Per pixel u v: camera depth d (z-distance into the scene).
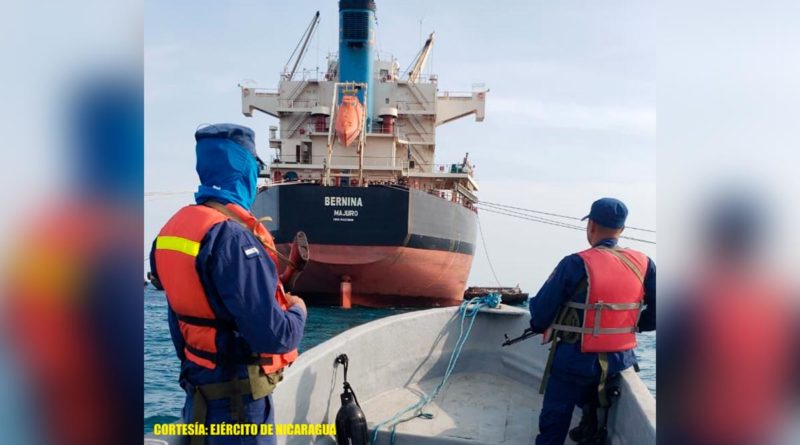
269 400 1.94
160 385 10.67
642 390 2.59
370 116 23.38
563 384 2.73
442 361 4.42
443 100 25.23
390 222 17.66
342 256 17.98
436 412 3.71
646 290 2.81
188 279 1.71
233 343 1.81
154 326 19.78
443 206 19.78
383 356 4.01
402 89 24.75
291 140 23.70
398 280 19.20
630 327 2.71
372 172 22.89
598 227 2.83
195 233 1.72
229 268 1.66
